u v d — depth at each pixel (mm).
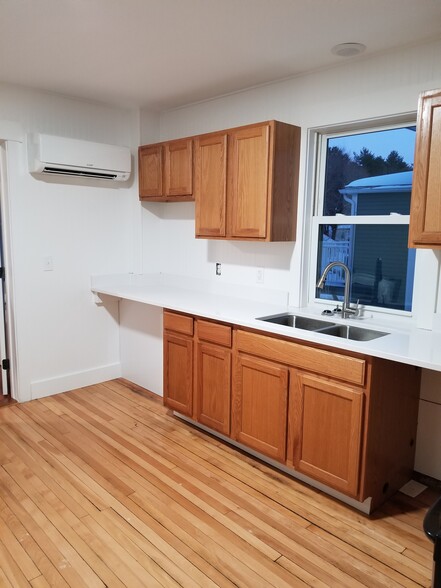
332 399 2340
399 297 2775
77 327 3975
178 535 2148
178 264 4070
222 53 2682
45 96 3521
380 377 2230
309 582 1880
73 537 2121
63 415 3471
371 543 2123
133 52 2697
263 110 3232
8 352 3773
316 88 2906
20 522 2221
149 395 3908
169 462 2812
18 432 3180
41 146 3352
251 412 2777
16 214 3488
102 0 2072
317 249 3143
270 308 3123
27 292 3627
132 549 2051
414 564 1995
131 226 4176
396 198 2758
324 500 2453
